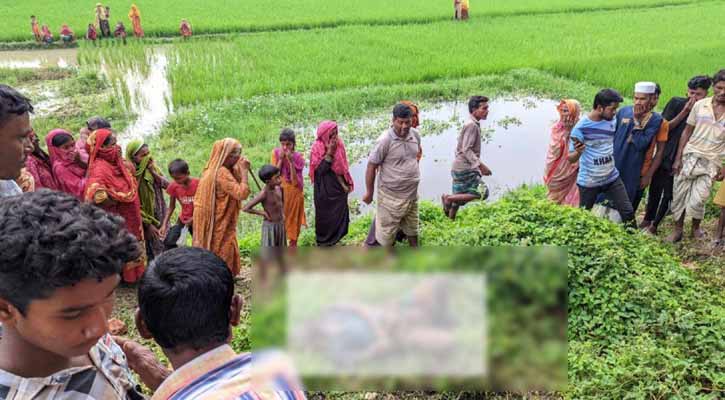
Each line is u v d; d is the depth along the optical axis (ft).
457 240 17.81
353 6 102.73
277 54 63.52
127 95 48.06
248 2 109.50
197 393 4.89
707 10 92.79
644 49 63.05
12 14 93.45
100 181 17.98
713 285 18.52
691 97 21.18
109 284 4.77
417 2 108.17
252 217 28.22
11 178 8.59
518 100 47.19
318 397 12.50
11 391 4.88
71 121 42.98
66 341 4.73
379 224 20.71
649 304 15.07
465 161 23.65
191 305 5.32
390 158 19.74
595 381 12.50
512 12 93.15
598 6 97.81
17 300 4.53
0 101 8.01
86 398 5.13
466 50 63.98
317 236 23.09
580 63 54.75
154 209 21.63
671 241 22.33
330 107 44.21
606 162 20.61
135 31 76.74
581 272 15.97
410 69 54.75
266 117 42.52
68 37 73.92
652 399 12.16
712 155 20.75
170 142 37.68
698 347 13.75
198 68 57.26
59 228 4.47
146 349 7.18
